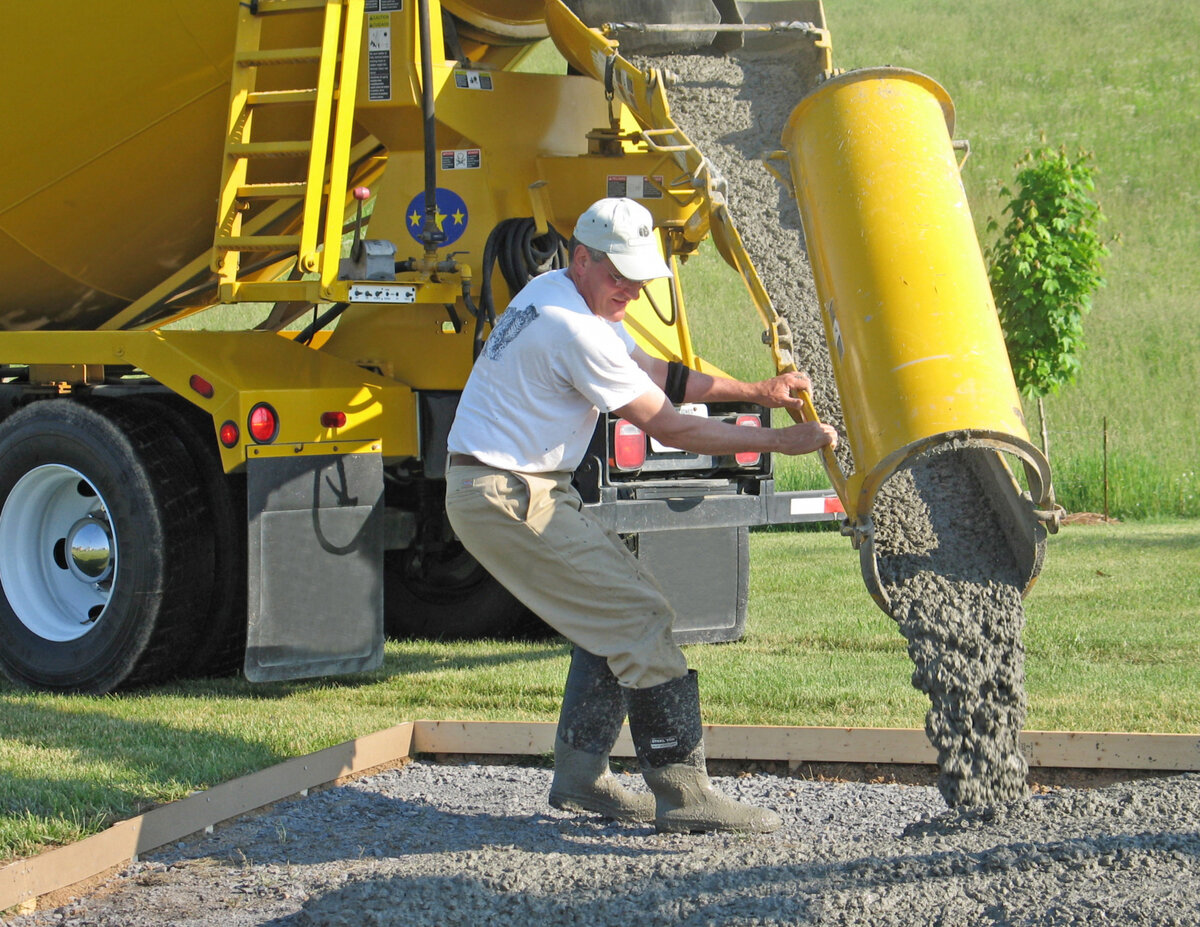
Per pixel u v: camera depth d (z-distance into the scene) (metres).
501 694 9.37
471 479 6.13
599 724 6.57
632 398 6.07
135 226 10.80
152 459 9.55
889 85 6.86
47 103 9.92
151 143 10.23
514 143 10.07
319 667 9.09
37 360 9.92
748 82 10.52
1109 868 4.93
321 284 9.16
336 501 9.22
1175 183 44.25
